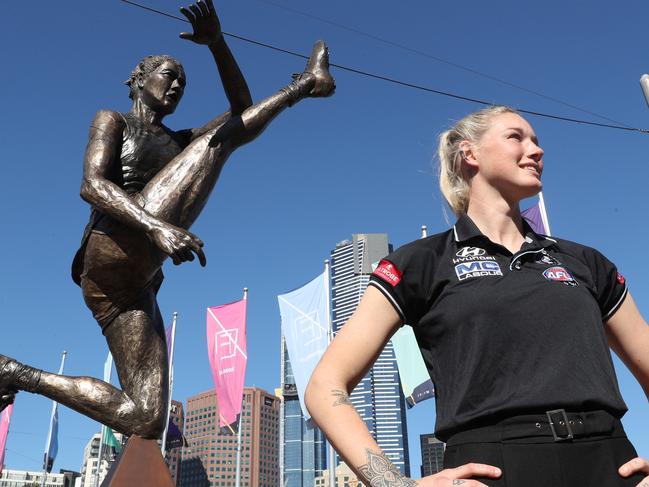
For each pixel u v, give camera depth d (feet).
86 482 268.21
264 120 15.39
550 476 4.84
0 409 12.92
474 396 5.36
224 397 59.82
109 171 14.08
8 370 12.91
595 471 4.90
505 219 6.84
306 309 56.65
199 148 14.61
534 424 5.05
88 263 13.71
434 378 5.94
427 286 6.20
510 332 5.53
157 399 13.07
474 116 7.47
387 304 6.06
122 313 13.75
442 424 5.48
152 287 14.74
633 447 5.24
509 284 5.86
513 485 4.83
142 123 15.30
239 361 60.39
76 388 12.89
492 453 5.02
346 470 274.57
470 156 7.20
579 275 6.46
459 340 5.73
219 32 15.14
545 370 5.32
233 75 15.60
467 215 6.79
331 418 5.27
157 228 12.66
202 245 12.60
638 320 6.76
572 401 5.10
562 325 5.60
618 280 6.86
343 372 5.66
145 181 14.80
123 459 11.40
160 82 15.65
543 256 6.31
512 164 6.81
